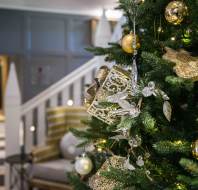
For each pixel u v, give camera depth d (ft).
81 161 4.00
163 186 2.92
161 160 3.16
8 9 14.55
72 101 10.46
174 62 2.77
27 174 8.75
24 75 15.10
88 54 16.29
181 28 3.05
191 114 3.01
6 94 9.35
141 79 3.07
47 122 9.26
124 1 3.16
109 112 3.19
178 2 2.91
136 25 3.40
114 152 3.82
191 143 2.71
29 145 9.85
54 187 7.80
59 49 15.72
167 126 2.95
